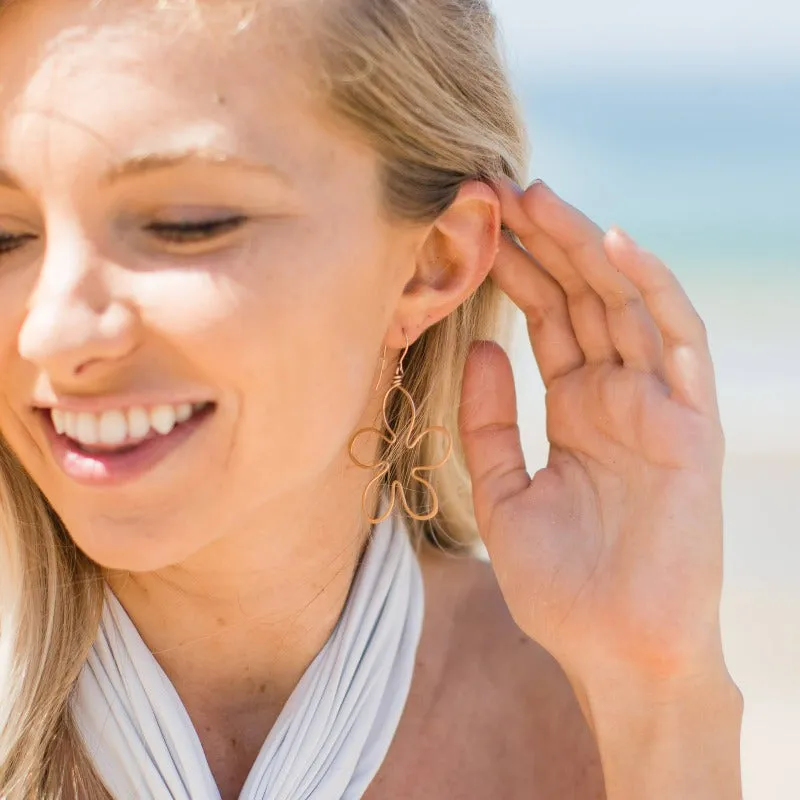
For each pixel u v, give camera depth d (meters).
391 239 1.79
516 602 2.04
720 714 1.95
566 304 2.11
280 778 1.92
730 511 6.41
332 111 1.65
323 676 1.98
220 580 1.89
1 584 1.95
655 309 1.94
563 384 2.11
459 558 2.47
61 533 1.95
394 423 2.17
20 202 1.57
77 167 1.52
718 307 10.98
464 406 2.16
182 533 1.67
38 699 1.90
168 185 1.55
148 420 1.62
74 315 1.53
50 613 1.92
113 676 1.90
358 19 1.67
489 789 2.14
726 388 8.93
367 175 1.71
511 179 2.11
